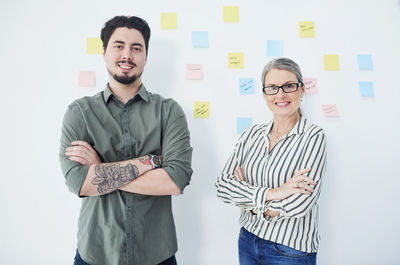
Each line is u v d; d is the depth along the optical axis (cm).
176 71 154
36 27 151
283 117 117
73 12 153
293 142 112
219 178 123
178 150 115
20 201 148
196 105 154
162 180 108
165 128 120
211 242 153
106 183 104
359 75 161
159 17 155
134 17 122
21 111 149
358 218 158
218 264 153
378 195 158
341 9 162
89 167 105
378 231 158
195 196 153
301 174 103
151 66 153
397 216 158
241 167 126
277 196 103
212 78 155
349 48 161
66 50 152
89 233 110
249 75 157
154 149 119
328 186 158
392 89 162
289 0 160
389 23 162
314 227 110
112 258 108
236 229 154
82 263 112
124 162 109
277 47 157
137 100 124
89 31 153
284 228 106
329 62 159
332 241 157
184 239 152
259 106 156
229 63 156
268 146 119
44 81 150
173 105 124
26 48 150
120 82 119
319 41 160
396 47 163
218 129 155
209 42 156
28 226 148
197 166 154
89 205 114
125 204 111
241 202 111
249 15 158
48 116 150
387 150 160
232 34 157
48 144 149
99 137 115
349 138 158
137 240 110
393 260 158
